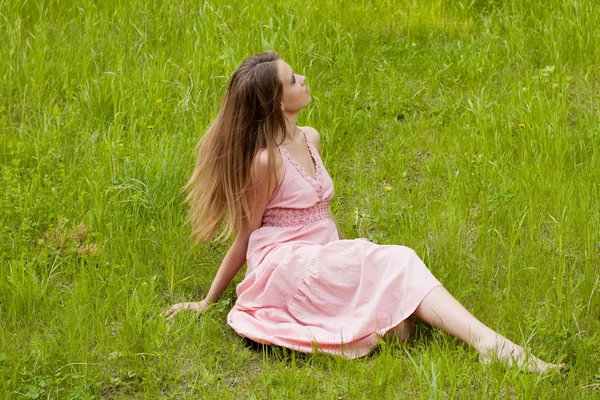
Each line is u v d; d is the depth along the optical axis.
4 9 7.12
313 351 3.81
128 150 5.45
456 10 7.31
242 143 4.09
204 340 4.00
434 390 3.41
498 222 4.78
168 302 4.43
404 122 5.95
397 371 3.63
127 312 4.03
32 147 5.60
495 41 6.70
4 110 6.07
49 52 6.65
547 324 3.95
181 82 6.24
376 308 3.81
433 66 6.44
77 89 6.24
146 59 6.45
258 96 4.05
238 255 4.23
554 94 5.99
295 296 3.98
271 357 3.91
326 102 6.05
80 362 3.79
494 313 4.09
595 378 3.59
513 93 5.95
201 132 5.58
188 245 4.78
